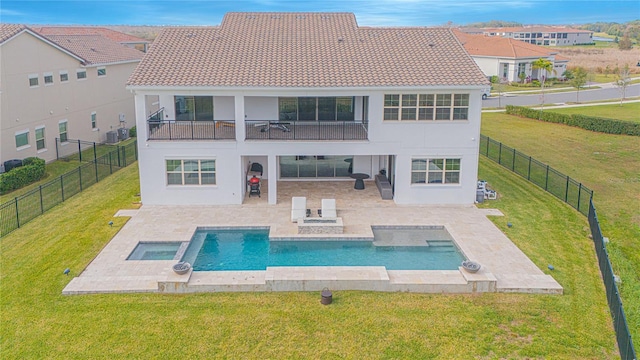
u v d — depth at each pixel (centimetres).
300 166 2850
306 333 1384
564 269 1762
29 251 1884
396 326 1415
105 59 4084
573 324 1424
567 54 10894
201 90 2272
